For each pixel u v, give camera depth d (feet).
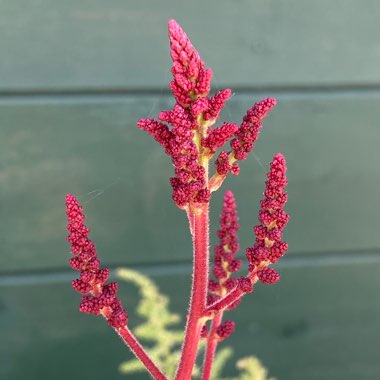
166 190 2.21
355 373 2.55
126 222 2.21
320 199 2.28
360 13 2.10
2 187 2.12
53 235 2.21
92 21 2.00
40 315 2.31
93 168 2.15
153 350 1.71
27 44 1.98
